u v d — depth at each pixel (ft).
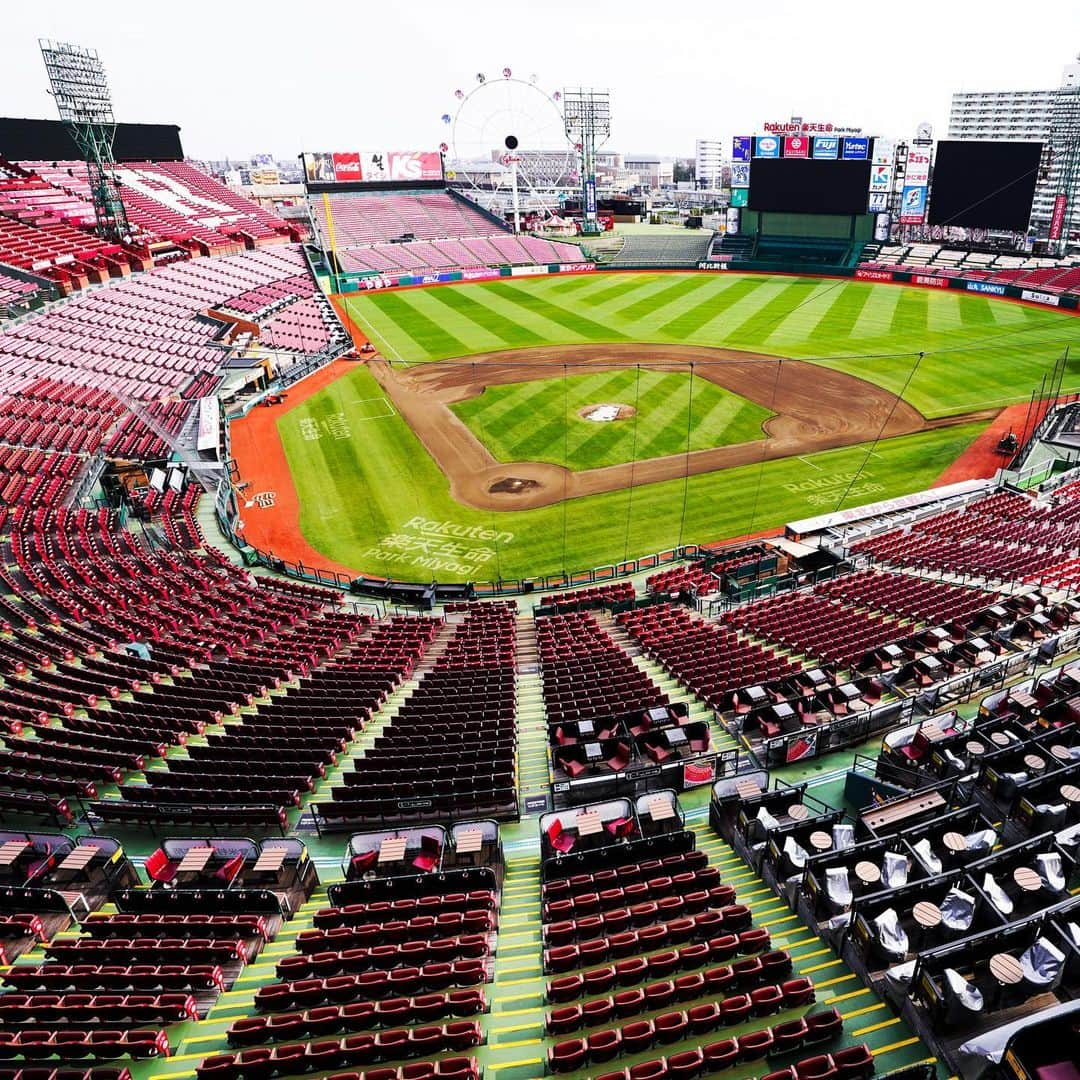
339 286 307.17
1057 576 85.66
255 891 45.42
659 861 44.73
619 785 55.83
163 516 126.31
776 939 39.65
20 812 56.29
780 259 334.03
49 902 46.73
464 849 47.32
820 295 277.85
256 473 145.79
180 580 102.73
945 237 315.78
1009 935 32.91
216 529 124.77
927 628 72.64
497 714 66.28
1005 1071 27.55
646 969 36.65
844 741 59.11
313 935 40.60
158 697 71.87
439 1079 31.48
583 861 46.37
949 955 32.50
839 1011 34.27
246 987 39.88
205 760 60.34
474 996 36.22
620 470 139.44
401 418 170.30
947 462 136.67
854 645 74.18
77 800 57.57
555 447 150.92
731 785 51.37
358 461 149.18
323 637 87.92
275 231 346.95
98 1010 36.78
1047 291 250.16
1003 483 124.16
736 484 132.05
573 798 55.83
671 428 157.17
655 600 96.27
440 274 328.70
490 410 172.45
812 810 51.26
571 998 36.45
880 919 35.42
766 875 44.68
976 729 51.60
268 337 231.09
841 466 137.08
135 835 54.70
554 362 207.72
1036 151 271.49
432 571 110.63
